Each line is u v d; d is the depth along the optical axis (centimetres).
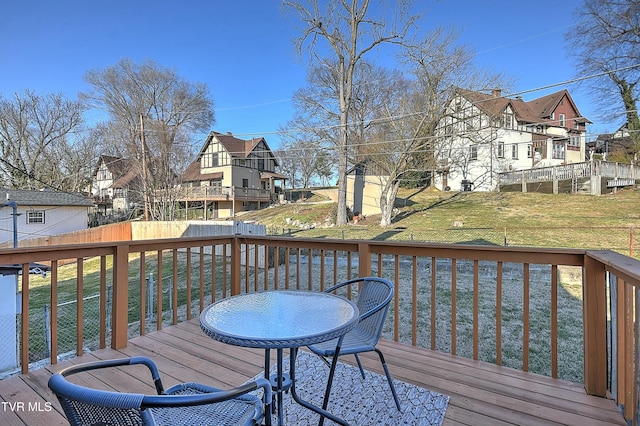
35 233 1669
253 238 355
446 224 1239
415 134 1321
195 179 2648
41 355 489
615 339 188
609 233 942
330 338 134
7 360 385
